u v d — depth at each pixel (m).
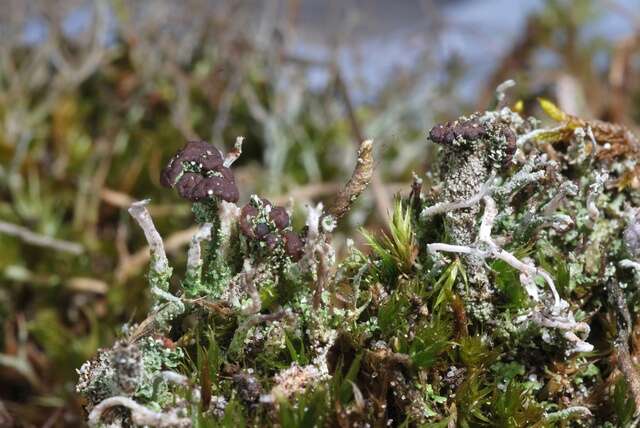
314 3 0.35
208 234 0.13
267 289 0.14
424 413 0.13
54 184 0.27
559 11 0.34
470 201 0.13
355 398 0.13
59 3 0.31
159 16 0.32
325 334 0.13
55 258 0.24
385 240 0.14
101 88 0.30
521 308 0.14
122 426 0.13
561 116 0.15
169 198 0.26
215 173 0.13
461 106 0.33
